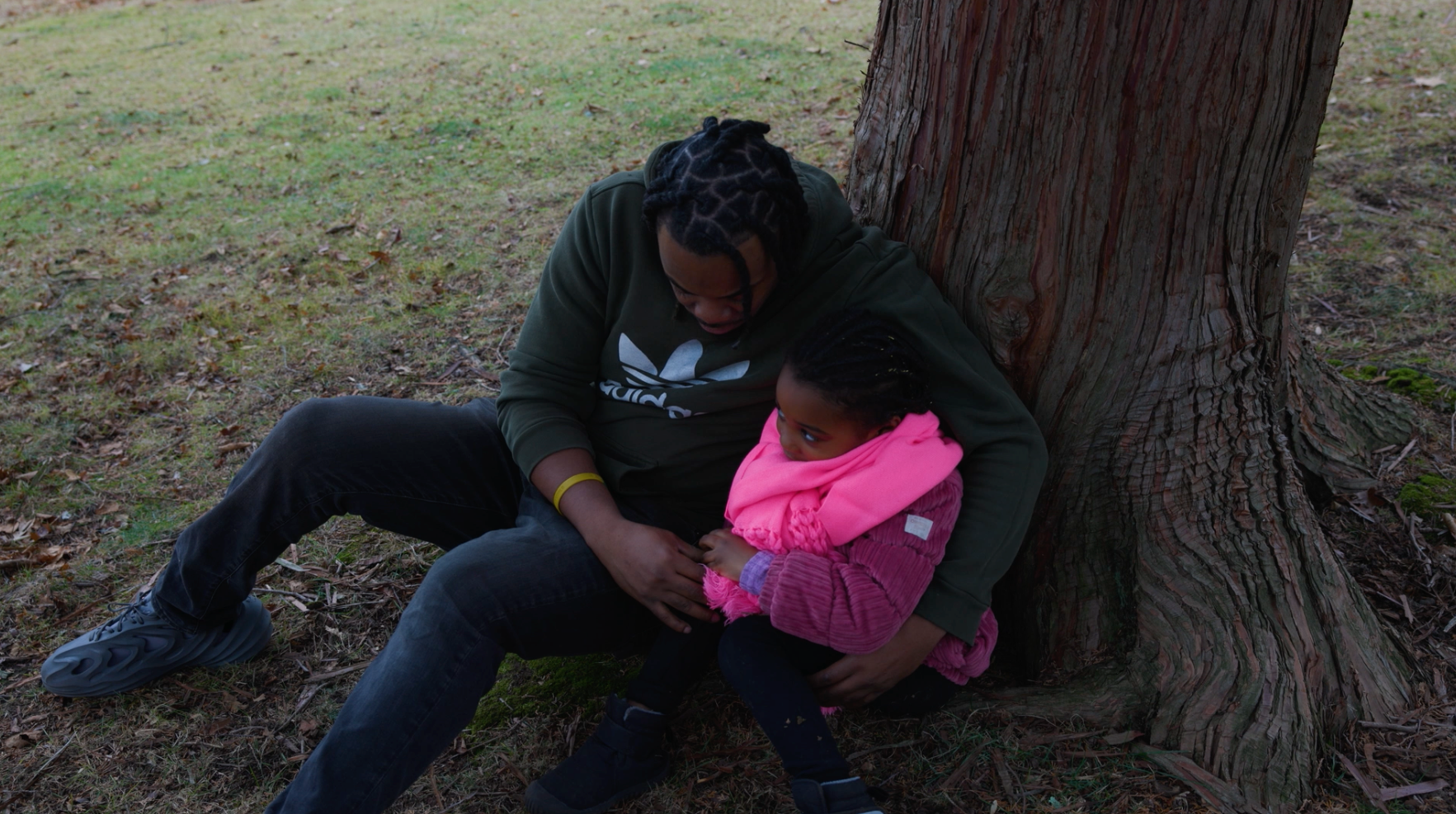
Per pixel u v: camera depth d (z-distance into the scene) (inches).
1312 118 79.6
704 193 68.7
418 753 70.1
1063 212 79.4
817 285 78.7
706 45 318.7
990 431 76.2
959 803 79.0
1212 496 87.3
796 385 73.3
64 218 225.3
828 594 71.6
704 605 77.7
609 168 228.7
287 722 93.2
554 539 77.6
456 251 193.8
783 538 74.7
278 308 176.9
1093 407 85.5
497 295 175.8
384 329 167.5
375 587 110.0
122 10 471.2
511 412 83.6
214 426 143.9
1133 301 81.7
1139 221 79.0
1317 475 106.2
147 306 180.4
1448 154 194.2
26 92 337.7
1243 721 80.4
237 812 84.1
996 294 83.4
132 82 341.4
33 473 134.3
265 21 418.6
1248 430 86.8
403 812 82.6
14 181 252.1
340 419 82.9
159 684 97.4
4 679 99.2
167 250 203.8
